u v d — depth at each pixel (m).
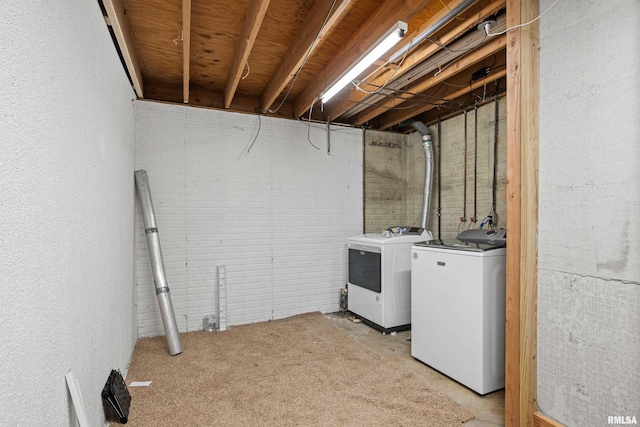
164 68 2.99
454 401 1.97
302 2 2.09
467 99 3.46
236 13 2.18
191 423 1.74
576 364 1.42
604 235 1.33
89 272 1.40
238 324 3.45
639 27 1.22
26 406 0.85
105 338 1.69
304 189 3.81
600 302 1.34
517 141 1.58
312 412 1.85
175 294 3.21
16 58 0.83
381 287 3.18
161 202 3.18
